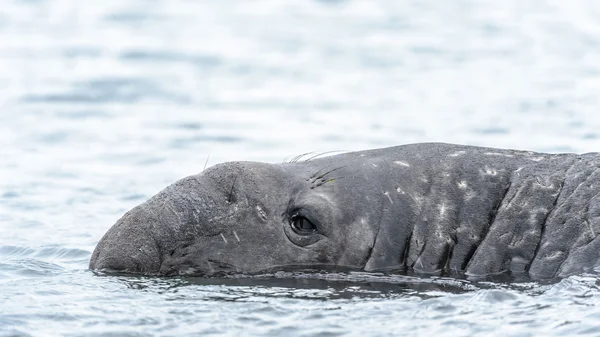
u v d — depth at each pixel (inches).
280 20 4739.2
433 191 1320.1
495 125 2684.5
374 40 4215.1
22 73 3553.2
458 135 2576.3
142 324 1092.5
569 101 2974.9
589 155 1363.2
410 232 1301.7
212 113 2957.7
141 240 1295.5
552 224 1274.6
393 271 1283.2
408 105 3021.7
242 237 1295.5
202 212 1299.2
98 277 1277.1
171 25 4576.8
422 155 1358.3
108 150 2514.8
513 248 1272.1
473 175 1328.7
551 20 4598.9
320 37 4291.3
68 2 5177.2
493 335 1040.2
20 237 1717.5
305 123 2797.7
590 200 1282.0
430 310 1128.8
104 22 4635.8
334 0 5315.0
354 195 1315.2
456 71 3553.2
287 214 1309.1
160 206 1310.3
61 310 1138.7
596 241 1238.9
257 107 3043.8
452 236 1294.3
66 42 4143.7
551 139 2474.2
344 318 1107.3
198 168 2313.0
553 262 1248.2
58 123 2839.6
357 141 2541.8
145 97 3203.7
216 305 1158.3
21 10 4933.6
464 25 4532.5
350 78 3486.7
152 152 2485.2
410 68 3639.3
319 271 1285.7
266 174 1330.0
